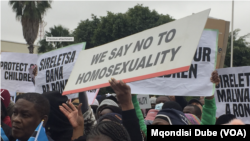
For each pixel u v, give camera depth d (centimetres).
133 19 2612
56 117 294
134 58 209
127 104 189
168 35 197
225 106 452
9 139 246
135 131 185
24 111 211
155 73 192
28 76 591
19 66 599
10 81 600
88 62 240
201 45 379
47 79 504
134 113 188
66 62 482
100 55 234
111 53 226
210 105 290
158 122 239
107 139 121
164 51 194
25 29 2158
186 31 188
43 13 2170
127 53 216
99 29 2642
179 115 243
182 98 524
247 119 432
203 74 368
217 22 472
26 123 211
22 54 601
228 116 282
